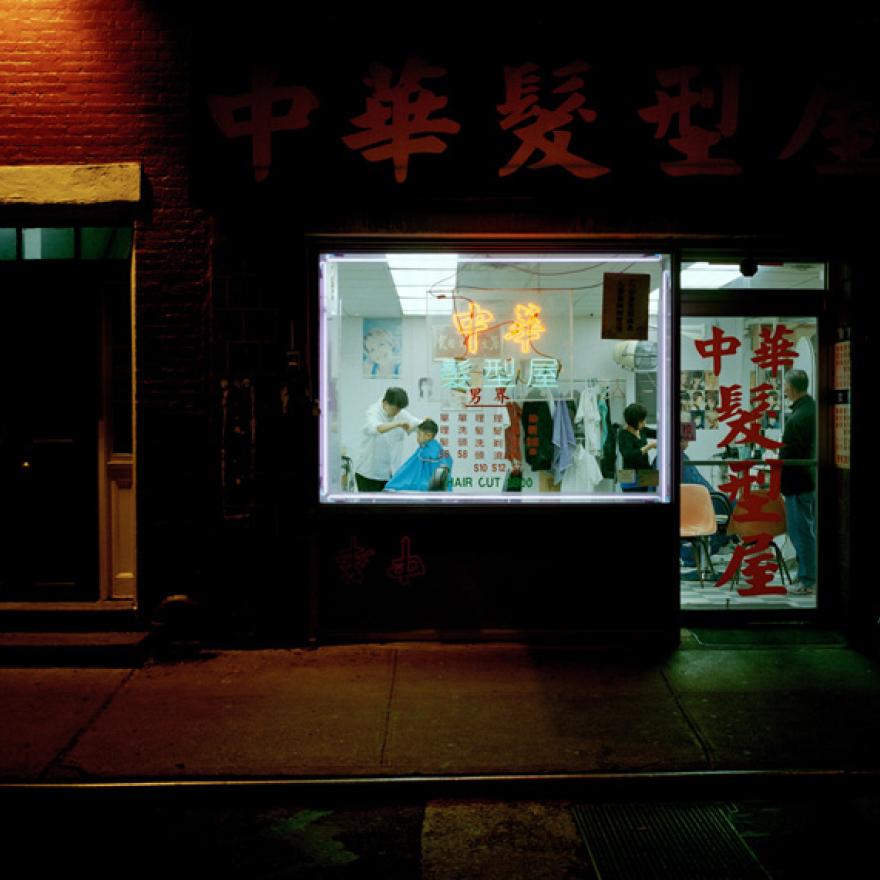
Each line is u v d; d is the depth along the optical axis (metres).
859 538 5.76
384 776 3.90
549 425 5.86
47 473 5.96
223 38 5.42
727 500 6.17
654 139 5.45
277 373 5.59
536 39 5.42
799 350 6.07
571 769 3.95
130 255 5.78
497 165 5.46
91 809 3.76
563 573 5.70
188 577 5.62
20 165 5.50
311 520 5.62
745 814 3.72
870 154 5.46
